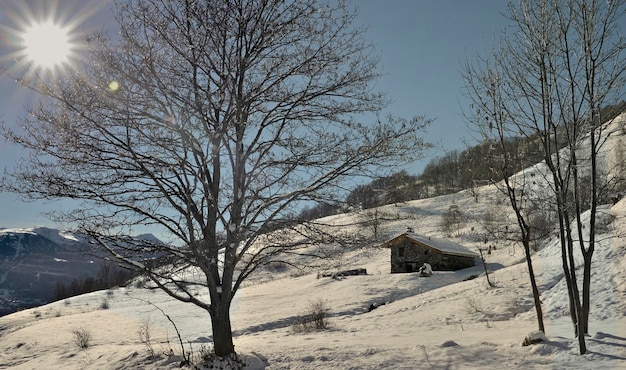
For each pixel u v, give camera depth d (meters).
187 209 9.01
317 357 9.35
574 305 9.16
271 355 9.84
